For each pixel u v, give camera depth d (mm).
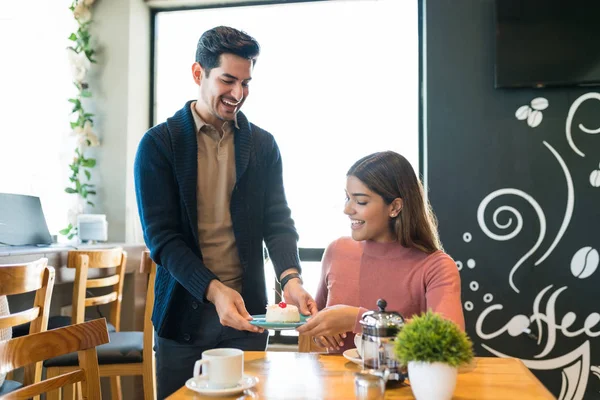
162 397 1811
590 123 3008
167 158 1777
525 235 3041
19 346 1159
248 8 3676
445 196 3107
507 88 3068
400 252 1709
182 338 1760
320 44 3555
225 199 1842
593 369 2963
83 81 3609
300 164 3523
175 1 3697
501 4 3041
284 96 3562
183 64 3795
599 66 2947
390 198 1665
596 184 2994
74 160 3518
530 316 3021
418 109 3420
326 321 1401
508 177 3064
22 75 3721
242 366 1223
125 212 3541
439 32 3156
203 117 1833
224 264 1838
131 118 3602
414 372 1104
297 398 1149
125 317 3258
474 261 3072
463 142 3109
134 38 3631
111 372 2490
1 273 1757
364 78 3498
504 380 1293
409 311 1665
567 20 2982
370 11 3510
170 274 1781
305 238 3494
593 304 2975
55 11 3676
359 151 3480
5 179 3719
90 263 2584
